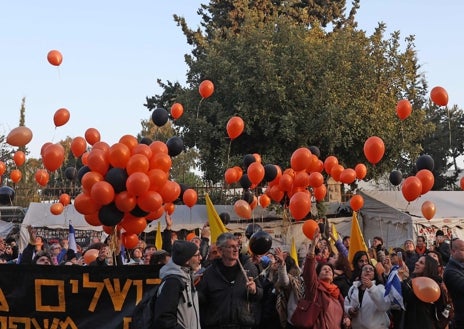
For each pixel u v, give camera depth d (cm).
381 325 779
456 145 4416
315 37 2975
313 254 735
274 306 746
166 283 580
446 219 2181
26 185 3098
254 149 2595
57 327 748
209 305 675
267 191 1215
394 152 2659
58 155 927
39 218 2097
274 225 2169
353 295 792
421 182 1016
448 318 782
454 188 4456
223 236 682
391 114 2614
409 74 2708
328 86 2462
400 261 1029
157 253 782
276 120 2514
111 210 760
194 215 2250
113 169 751
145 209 760
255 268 704
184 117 2620
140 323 590
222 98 2603
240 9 3541
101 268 754
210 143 2594
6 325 753
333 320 744
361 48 2616
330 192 2575
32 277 756
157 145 820
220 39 2931
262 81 2452
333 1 3931
